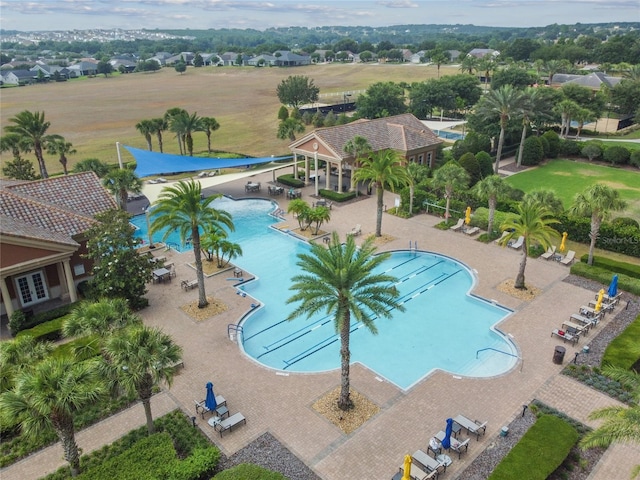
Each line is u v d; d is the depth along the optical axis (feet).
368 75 633.20
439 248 128.16
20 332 91.15
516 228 102.42
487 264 118.62
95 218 109.81
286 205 164.66
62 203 115.96
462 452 63.67
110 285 95.81
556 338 88.58
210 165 173.58
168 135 302.04
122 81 637.30
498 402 73.10
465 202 149.18
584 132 279.49
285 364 86.33
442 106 323.16
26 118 176.65
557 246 128.67
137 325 64.28
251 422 69.77
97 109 409.90
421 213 153.79
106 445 65.62
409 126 195.93
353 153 163.43
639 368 80.23
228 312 99.91
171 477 57.21
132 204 169.89
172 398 74.95
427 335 94.02
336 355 88.79
